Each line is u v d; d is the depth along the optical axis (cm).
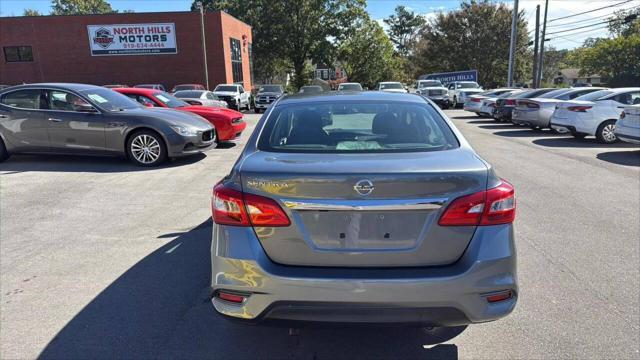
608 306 328
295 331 295
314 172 229
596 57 5675
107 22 3102
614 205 585
